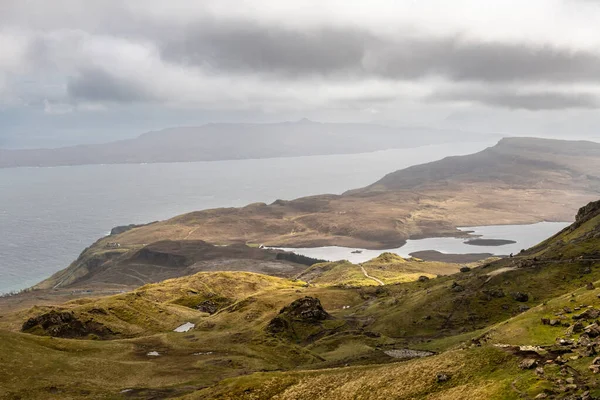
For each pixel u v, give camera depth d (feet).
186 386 417.69
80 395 386.32
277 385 339.57
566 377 211.20
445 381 256.93
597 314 278.26
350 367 348.59
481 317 609.42
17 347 475.72
